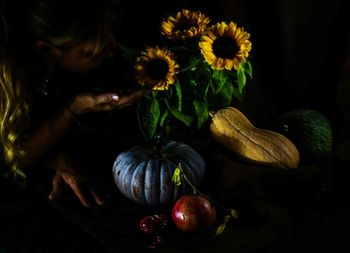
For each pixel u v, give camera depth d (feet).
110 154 4.40
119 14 3.41
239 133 4.02
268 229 3.41
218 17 4.67
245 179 3.87
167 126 4.12
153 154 3.88
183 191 3.79
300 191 3.81
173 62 3.60
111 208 3.85
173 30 3.87
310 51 4.58
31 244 3.63
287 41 4.57
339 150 4.05
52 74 4.17
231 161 4.01
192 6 4.68
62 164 4.05
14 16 3.33
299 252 3.34
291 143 4.00
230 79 4.10
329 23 4.45
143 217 3.74
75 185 3.93
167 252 3.33
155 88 3.60
